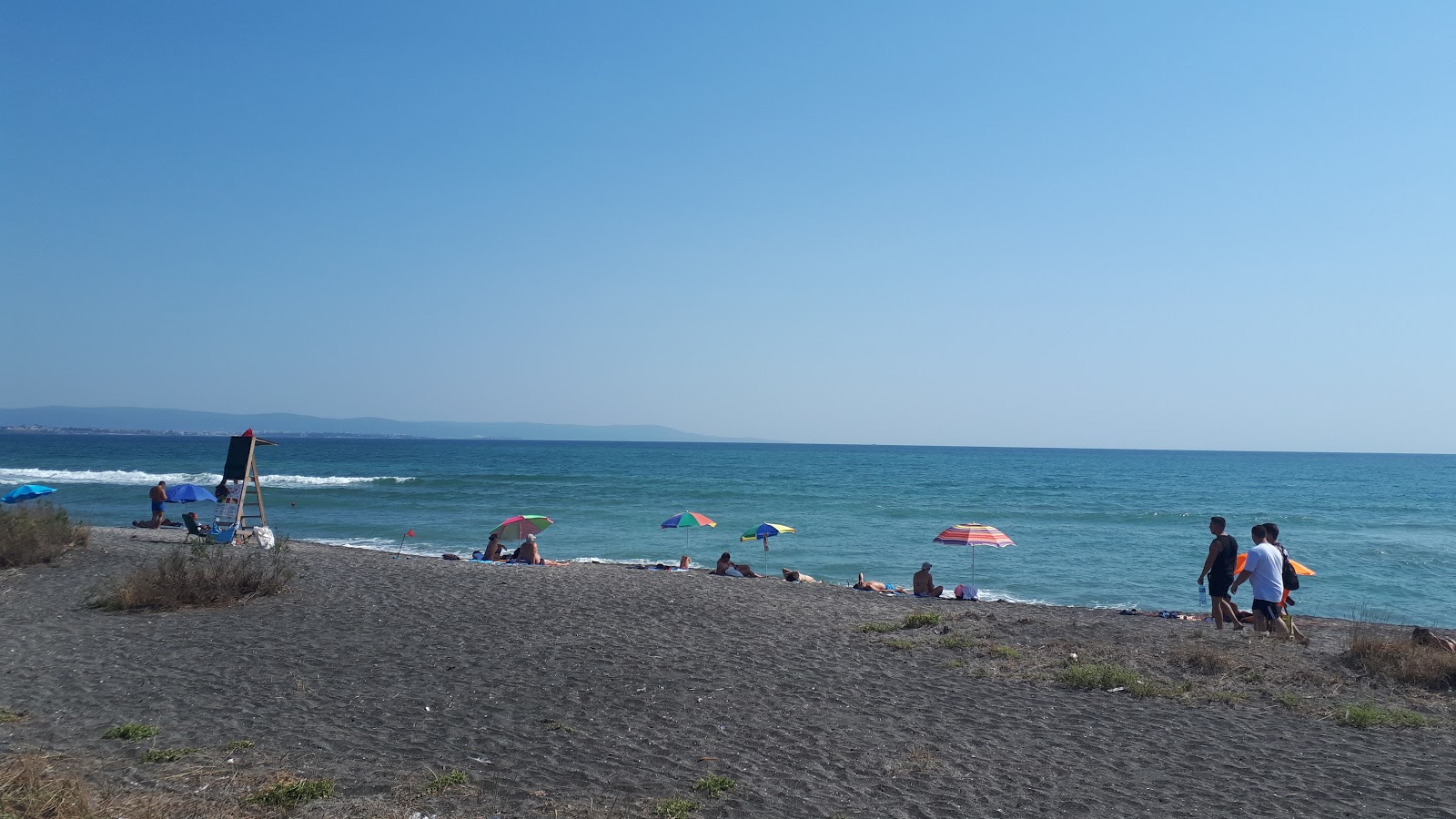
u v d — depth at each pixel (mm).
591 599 13383
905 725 7199
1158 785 5891
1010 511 43500
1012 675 8883
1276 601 11023
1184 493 60750
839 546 29531
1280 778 6035
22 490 22938
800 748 6566
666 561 26000
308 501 42031
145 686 8047
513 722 7117
